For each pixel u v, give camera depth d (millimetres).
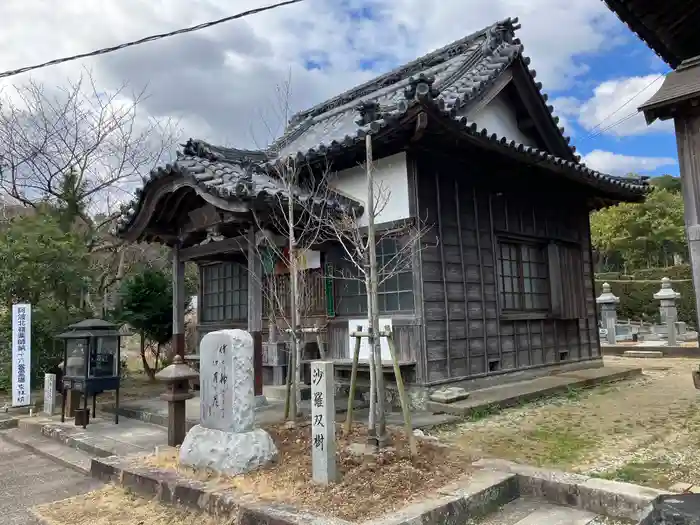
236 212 7656
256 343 8102
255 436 4984
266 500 4137
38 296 11148
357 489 4215
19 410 9688
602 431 6691
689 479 4719
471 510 4133
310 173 9359
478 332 9359
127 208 11711
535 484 4578
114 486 5285
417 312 8406
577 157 12469
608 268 41719
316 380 4512
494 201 10141
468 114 9984
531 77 10992
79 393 8797
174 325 9742
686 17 6465
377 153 8867
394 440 5555
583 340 12062
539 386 9352
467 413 7637
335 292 9562
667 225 33594
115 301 13930
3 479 5973
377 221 9031
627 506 4059
